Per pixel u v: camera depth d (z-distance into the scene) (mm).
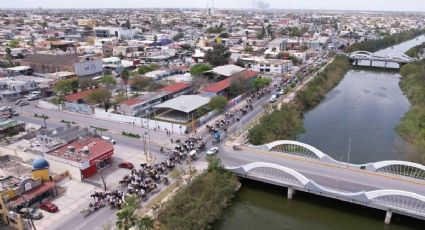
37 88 167500
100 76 189250
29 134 109938
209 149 99062
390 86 198750
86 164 85500
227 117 129375
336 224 75625
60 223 68562
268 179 82500
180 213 69875
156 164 91438
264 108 137500
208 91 150625
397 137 121188
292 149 99062
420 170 88875
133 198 68625
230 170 86312
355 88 193500
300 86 178000
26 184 74250
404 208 69812
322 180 81625
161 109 140750
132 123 125000
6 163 90688
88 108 136500
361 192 71938
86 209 71812
